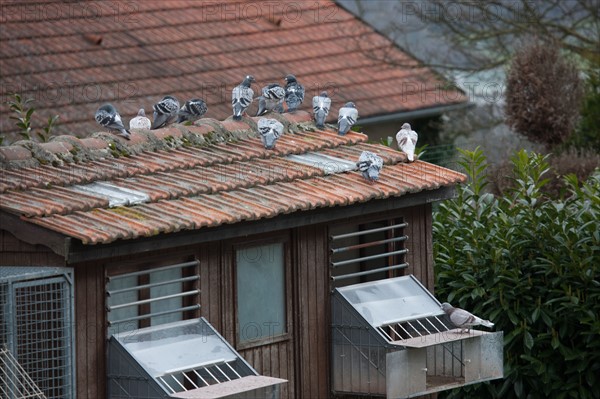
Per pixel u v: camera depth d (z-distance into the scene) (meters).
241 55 36.25
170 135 19.42
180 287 17.28
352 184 18.91
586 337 20.98
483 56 39.25
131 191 17.25
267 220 17.61
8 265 15.95
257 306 18.25
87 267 15.99
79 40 34.59
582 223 21.42
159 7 37.53
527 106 35.47
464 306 21.69
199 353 16.58
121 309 16.59
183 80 34.12
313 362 18.77
